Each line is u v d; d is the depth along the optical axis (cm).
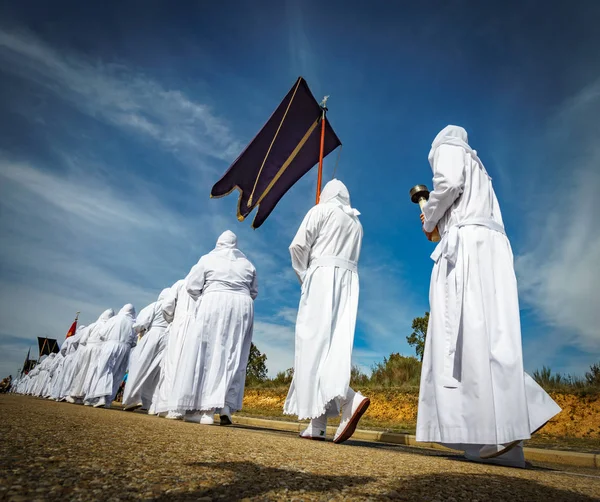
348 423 407
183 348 641
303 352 453
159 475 148
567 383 979
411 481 184
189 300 802
